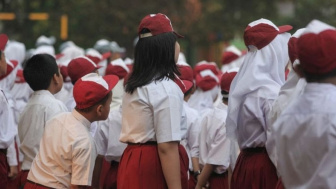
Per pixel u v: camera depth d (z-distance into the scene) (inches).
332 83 311.4
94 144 408.8
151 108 384.8
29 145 480.7
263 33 421.4
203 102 637.3
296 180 314.2
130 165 388.8
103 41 904.9
